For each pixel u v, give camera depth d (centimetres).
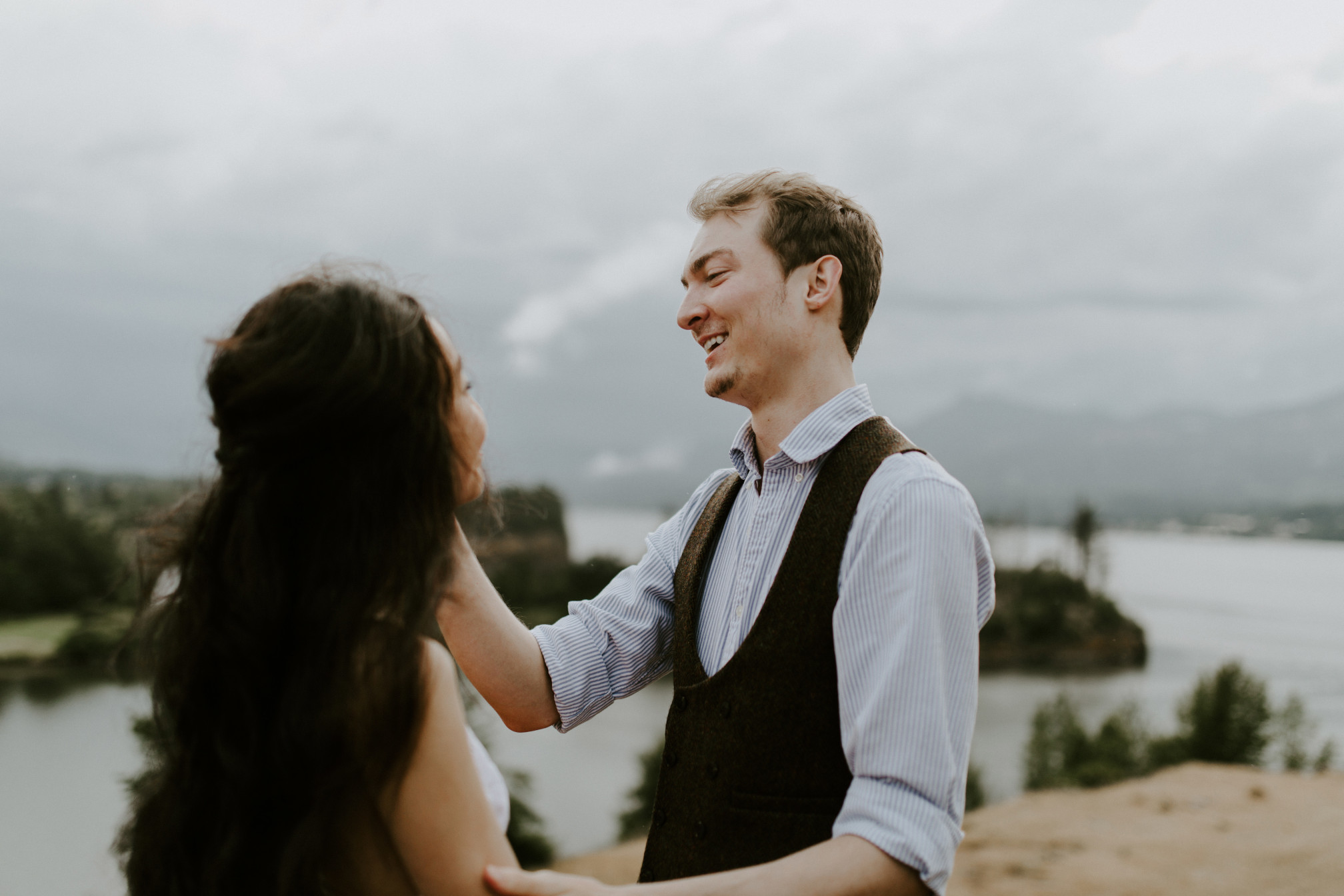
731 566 130
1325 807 821
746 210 131
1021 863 670
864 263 132
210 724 85
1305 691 4972
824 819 112
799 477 124
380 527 88
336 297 91
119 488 5884
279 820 83
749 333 128
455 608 126
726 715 116
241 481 88
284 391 85
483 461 111
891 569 106
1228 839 724
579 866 874
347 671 83
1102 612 6431
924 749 99
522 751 2872
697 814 117
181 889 84
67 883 1449
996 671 5288
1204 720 2466
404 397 90
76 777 2216
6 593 4534
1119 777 1905
